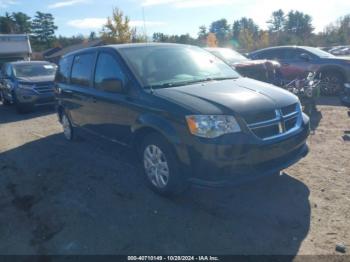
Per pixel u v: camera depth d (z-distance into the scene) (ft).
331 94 35.32
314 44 181.06
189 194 13.83
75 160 18.88
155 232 11.34
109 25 94.99
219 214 12.20
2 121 32.83
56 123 29.58
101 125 17.19
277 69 30.14
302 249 10.03
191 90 13.42
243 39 159.02
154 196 13.85
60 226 12.09
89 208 13.21
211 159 11.34
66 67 21.29
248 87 14.14
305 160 16.88
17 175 17.38
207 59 17.49
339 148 18.45
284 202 12.76
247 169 11.60
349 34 218.79
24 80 34.99
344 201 12.55
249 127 11.56
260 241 10.53
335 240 10.34
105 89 15.01
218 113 11.51
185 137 11.82
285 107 12.88
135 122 13.84
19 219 12.82
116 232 11.48
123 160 18.34
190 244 10.62
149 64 15.34
